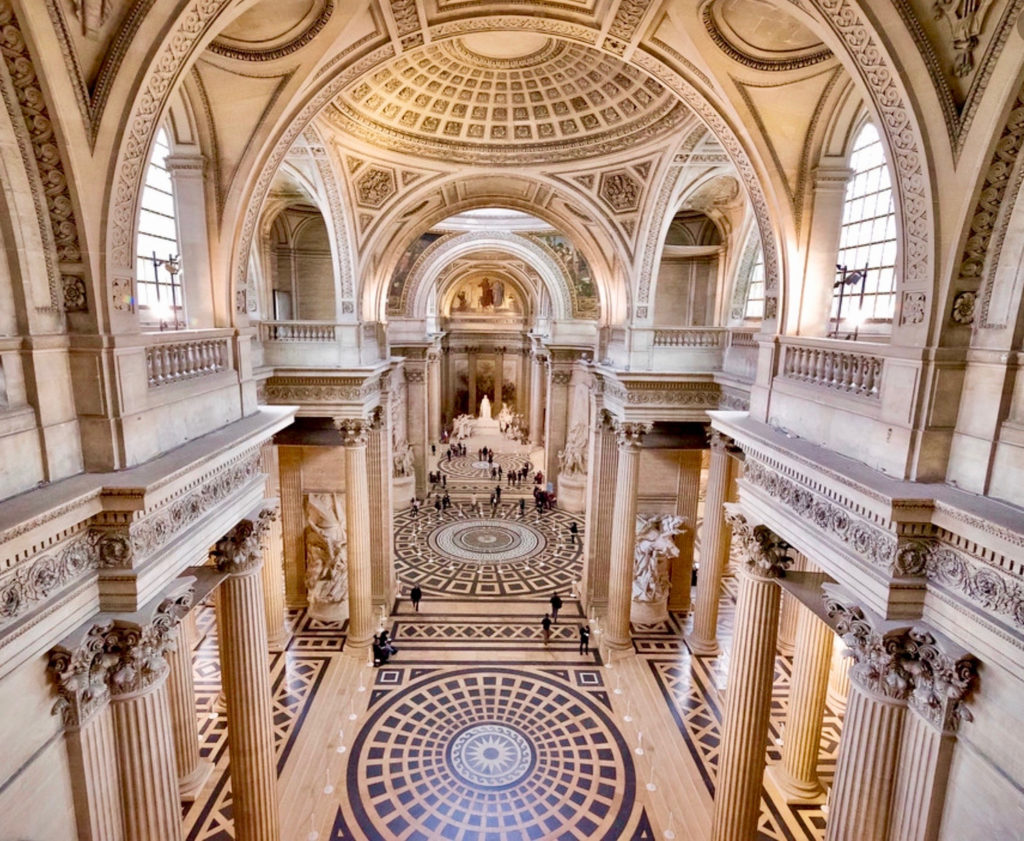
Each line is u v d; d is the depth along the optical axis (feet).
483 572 80.28
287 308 75.31
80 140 18.48
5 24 16.01
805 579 30.68
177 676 39.99
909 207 21.17
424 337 111.96
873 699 21.45
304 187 53.11
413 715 50.49
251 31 26.68
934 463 21.15
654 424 61.21
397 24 28.91
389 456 67.15
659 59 30.53
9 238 17.71
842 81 27.96
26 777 17.19
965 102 19.13
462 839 38.45
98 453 20.45
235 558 29.99
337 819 39.75
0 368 17.40
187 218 30.32
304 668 57.00
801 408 29.09
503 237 109.29
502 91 48.60
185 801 40.27
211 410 28.25
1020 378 18.70
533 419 156.04
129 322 21.20
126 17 18.06
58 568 18.10
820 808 41.14
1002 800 17.35
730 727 33.12
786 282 31.63
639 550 67.26
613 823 39.81
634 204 55.67
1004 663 17.17
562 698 53.21
